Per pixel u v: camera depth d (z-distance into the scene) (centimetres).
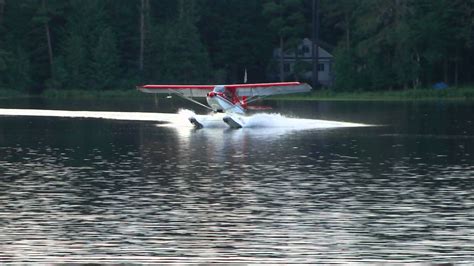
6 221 4825
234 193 5672
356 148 8512
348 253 4156
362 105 18162
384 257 4084
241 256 4125
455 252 4156
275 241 4375
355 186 5944
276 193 5669
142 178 6359
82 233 4550
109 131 10875
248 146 8756
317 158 7631
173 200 5425
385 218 4869
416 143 9044
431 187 5888
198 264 4009
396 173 6581
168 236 4481
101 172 6694
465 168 6862
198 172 6688
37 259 4084
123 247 4278
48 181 6209
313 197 5512
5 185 6022
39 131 10900
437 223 4738
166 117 13862
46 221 4825
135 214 5006
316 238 4428
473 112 15025
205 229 4628
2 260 4072
